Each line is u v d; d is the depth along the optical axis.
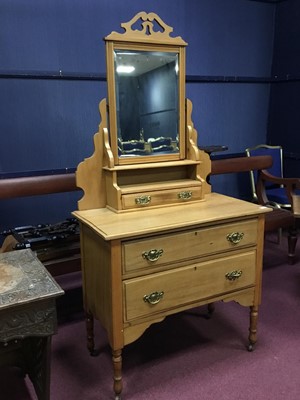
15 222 2.69
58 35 2.58
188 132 1.78
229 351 1.79
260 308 2.16
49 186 2.29
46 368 1.32
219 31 3.22
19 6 2.42
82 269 1.67
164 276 1.46
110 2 2.71
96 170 1.64
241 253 1.64
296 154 3.49
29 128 2.61
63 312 2.15
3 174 2.57
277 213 2.71
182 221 1.46
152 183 1.73
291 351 1.77
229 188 3.58
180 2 2.98
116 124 1.61
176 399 1.49
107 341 1.87
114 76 1.57
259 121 3.68
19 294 1.20
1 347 1.54
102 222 1.47
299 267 2.72
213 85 3.31
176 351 1.79
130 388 1.55
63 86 2.67
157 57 1.66
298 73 3.36
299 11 3.26
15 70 2.48
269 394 1.50
